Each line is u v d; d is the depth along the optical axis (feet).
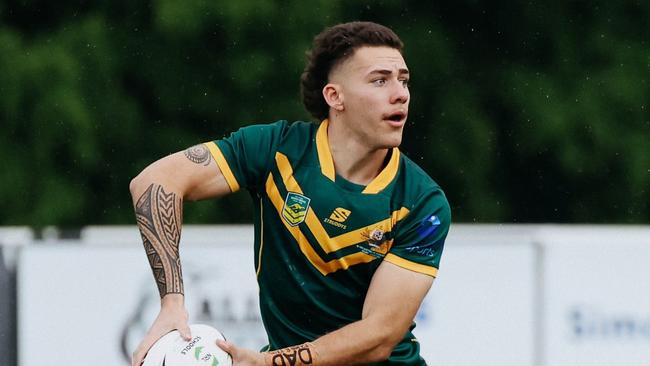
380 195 53.83
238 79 166.50
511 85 178.91
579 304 99.50
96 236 99.96
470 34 180.75
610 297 99.91
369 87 53.36
